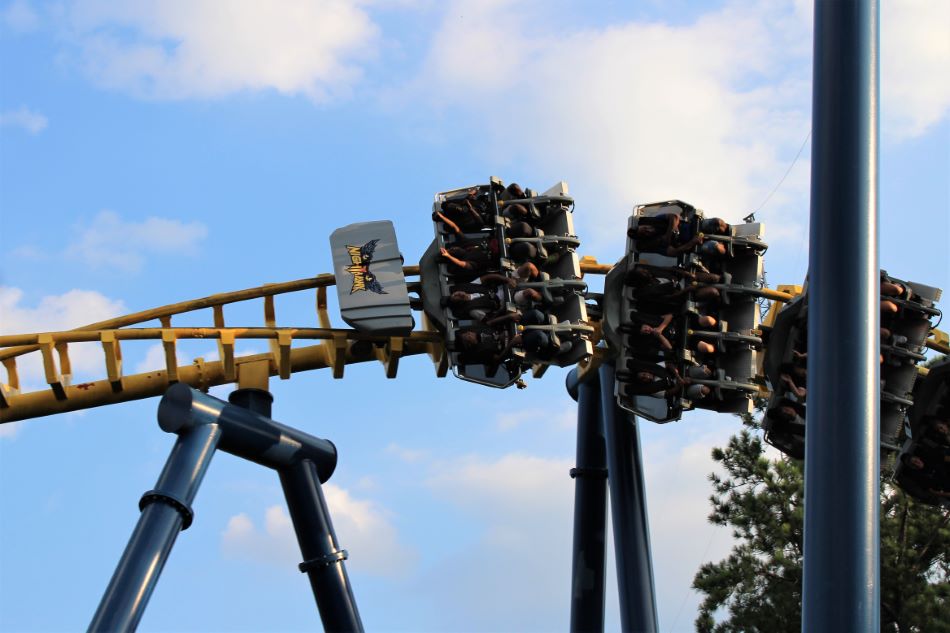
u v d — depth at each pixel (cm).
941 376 2122
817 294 1112
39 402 1833
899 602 2584
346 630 1803
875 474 1067
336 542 1844
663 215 1916
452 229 1892
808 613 1050
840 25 1147
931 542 2631
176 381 1844
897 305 2011
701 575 2691
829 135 1133
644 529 2108
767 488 2784
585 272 2041
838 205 1116
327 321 1930
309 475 1852
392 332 1861
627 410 1972
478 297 1852
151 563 1603
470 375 1877
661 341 1894
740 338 1936
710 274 1934
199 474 1698
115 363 1814
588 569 2188
